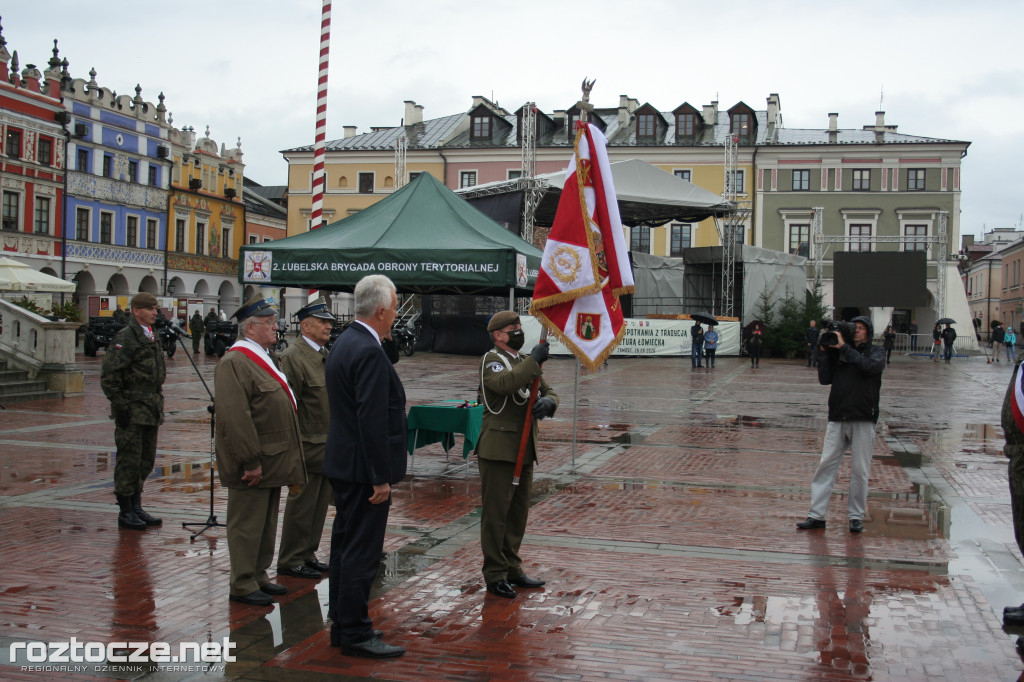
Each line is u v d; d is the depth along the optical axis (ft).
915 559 22.27
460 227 36.45
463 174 189.47
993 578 20.66
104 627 16.56
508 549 19.43
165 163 168.86
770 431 48.06
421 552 22.29
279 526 25.59
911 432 49.70
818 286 144.46
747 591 19.40
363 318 15.60
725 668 15.02
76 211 147.84
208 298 182.29
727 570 21.06
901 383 88.74
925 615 17.94
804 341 131.75
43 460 34.60
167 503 27.35
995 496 30.76
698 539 24.07
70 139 146.20
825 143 178.19
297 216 196.95
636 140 186.29
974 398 72.64
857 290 140.46
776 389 76.59
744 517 26.91
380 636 15.88
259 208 205.57
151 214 164.96
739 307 147.23
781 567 21.39
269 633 16.44
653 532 24.82
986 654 15.88
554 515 26.84
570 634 16.56
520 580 19.52
